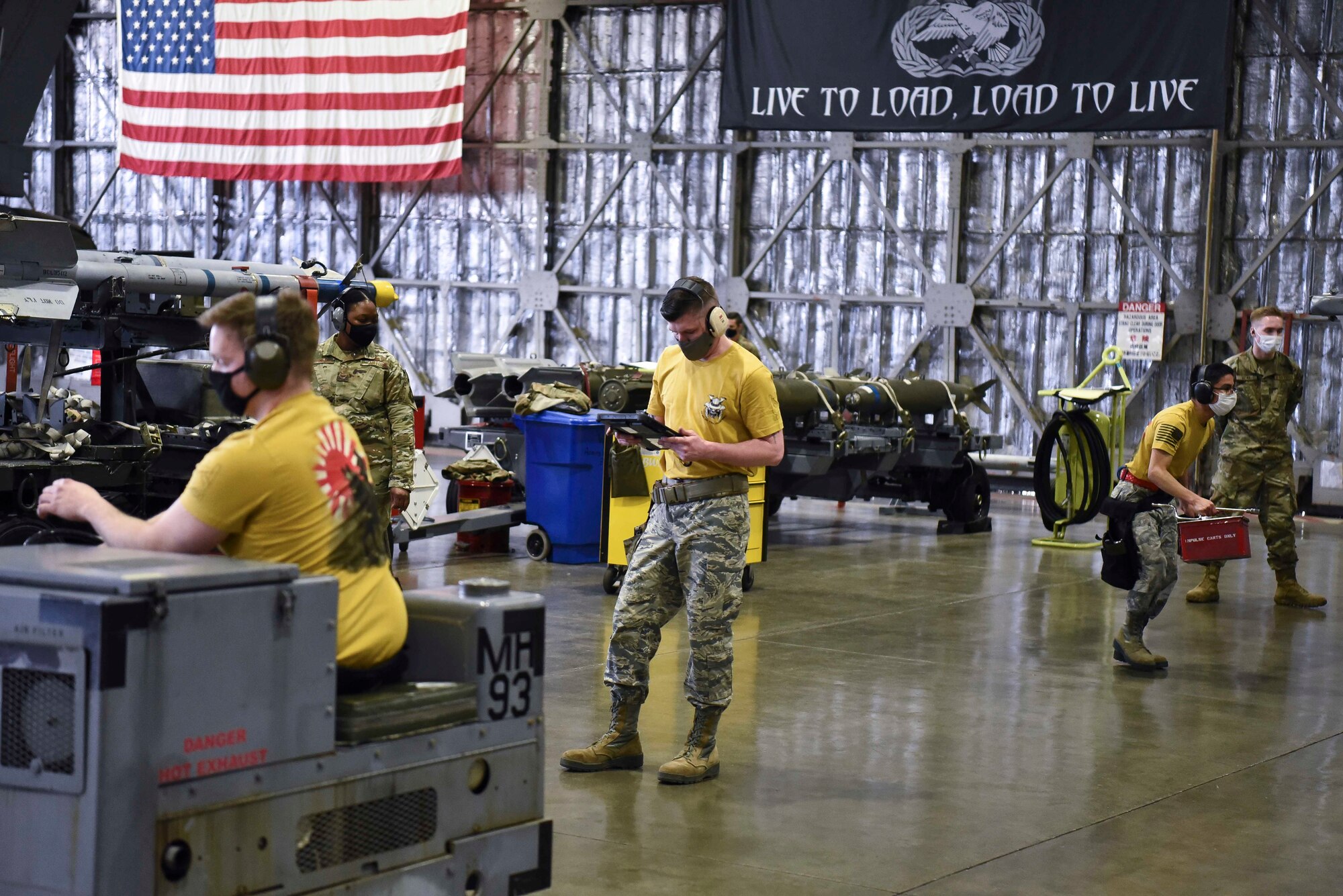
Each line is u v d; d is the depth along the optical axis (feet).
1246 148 55.57
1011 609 32.40
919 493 48.21
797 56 58.65
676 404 18.16
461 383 41.14
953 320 59.93
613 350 66.59
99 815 8.43
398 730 10.36
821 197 62.39
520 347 68.03
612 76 65.77
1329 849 16.37
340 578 10.66
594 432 36.42
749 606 32.09
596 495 36.63
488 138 68.13
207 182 72.43
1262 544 46.42
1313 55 54.60
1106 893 14.69
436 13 64.34
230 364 10.62
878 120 57.77
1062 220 58.54
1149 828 16.98
